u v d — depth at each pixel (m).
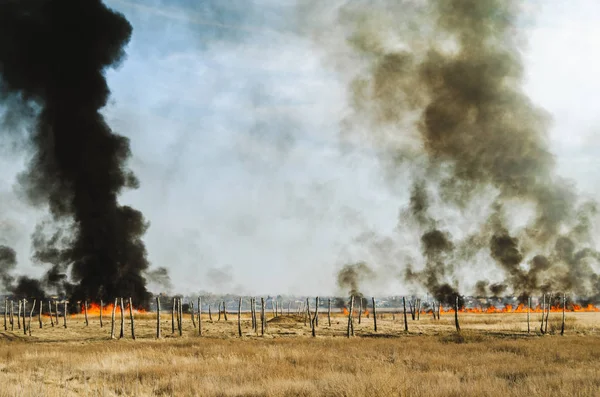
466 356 22.53
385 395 12.05
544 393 12.15
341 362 20.00
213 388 13.75
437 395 12.09
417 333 43.28
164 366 18.91
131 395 13.52
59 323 59.41
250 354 23.83
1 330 49.22
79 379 16.59
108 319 64.12
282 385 13.94
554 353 23.23
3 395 12.43
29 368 19.30
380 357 22.38
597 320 57.50
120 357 22.28
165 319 64.88
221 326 52.91
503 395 12.10
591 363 19.38
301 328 50.38
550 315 73.19
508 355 22.78
